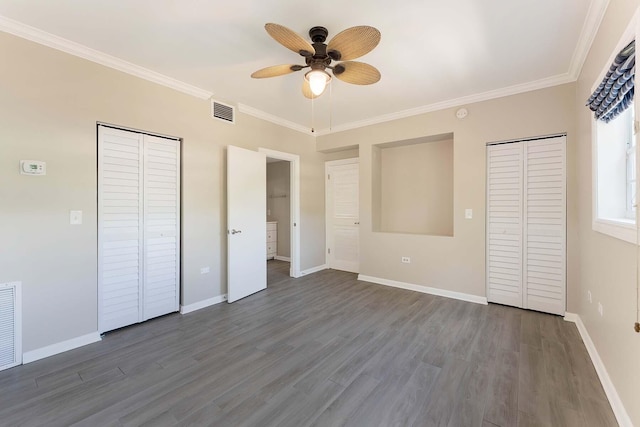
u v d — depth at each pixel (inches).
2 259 79.7
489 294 133.6
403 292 150.9
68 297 91.5
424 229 167.0
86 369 80.4
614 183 80.3
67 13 75.5
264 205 155.9
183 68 106.4
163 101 114.7
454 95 132.1
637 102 50.8
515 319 114.0
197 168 127.2
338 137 183.9
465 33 84.4
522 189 123.6
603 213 81.7
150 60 100.5
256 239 150.8
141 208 110.4
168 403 66.5
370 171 171.0
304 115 160.6
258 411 63.9
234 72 109.7
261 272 154.0
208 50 94.3
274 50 94.4
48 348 87.4
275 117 162.2
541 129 117.5
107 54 96.3
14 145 81.3
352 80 90.3
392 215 178.7
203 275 130.2
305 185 188.9
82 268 94.7
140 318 111.1
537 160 120.2
